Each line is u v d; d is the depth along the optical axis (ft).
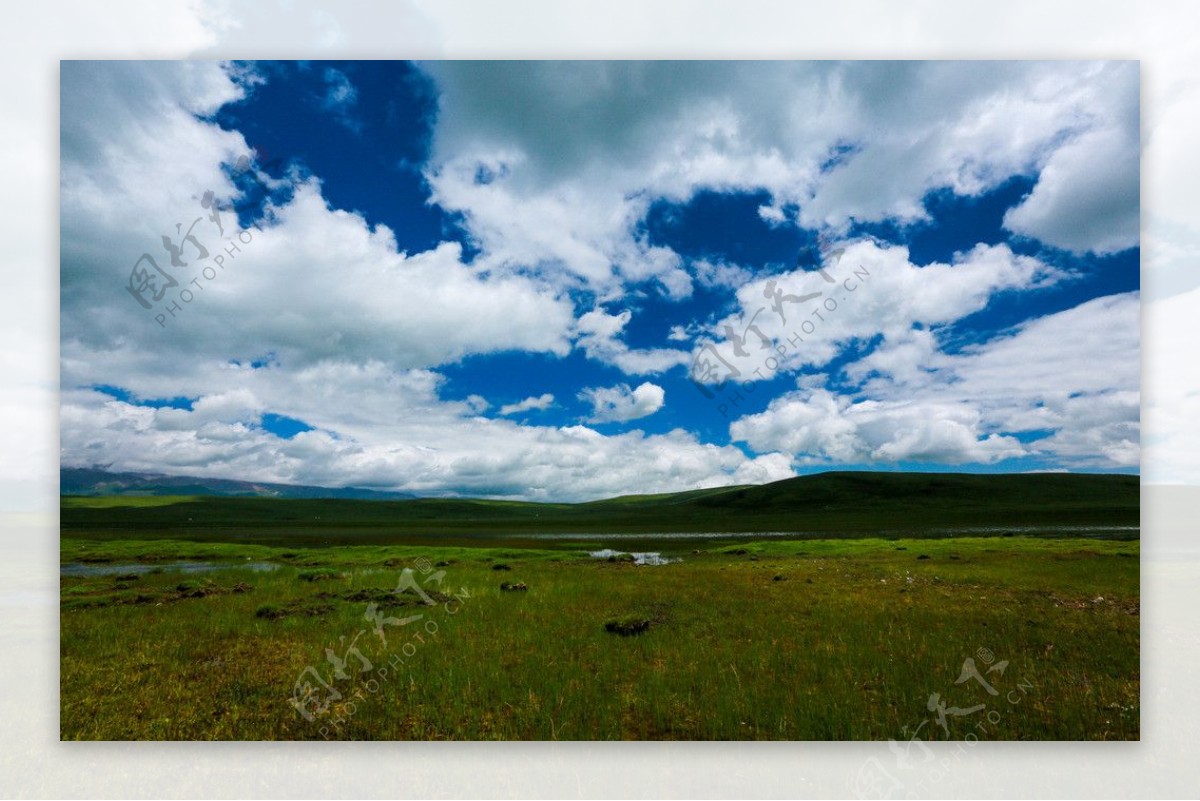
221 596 65.36
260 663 41.09
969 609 56.70
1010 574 80.02
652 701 34.60
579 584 75.25
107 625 51.01
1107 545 122.83
